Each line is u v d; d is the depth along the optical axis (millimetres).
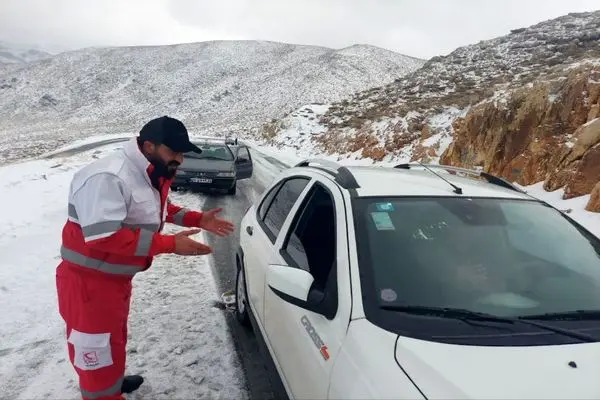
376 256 2438
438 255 2521
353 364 1985
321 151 29953
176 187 12531
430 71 45750
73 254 2607
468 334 2080
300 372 2412
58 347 4133
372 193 2850
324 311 2334
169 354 4031
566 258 2750
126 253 2504
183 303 5168
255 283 3684
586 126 9969
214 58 151250
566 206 8992
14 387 3520
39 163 15977
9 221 8023
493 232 2760
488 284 2438
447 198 2943
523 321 2201
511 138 12492
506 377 1797
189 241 2654
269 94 112562
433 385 1759
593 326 2244
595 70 11258
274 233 3629
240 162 13680
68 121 111938
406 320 2139
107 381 2760
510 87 19375
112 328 2703
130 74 145125
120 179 2510
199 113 110375
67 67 152250
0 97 136625
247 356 4020
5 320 4594
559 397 1705
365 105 39625
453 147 15133
